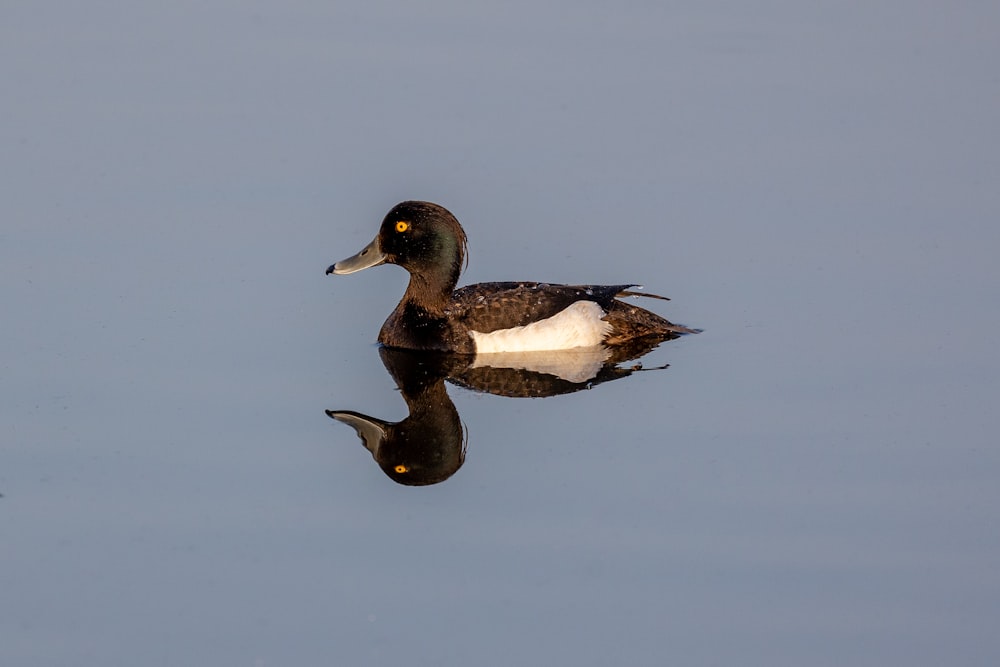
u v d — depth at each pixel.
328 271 16.50
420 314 16.28
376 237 16.47
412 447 13.59
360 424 14.00
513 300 16.22
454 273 16.30
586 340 16.23
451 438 13.81
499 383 15.15
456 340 16.08
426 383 15.16
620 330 16.36
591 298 16.41
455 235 16.20
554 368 15.61
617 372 15.38
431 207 16.22
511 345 16.11
